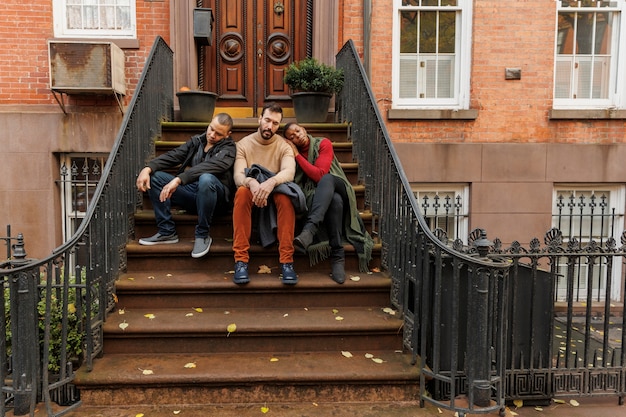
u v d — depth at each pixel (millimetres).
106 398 3100
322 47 6445
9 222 6242
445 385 3322
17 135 6211
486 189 6586
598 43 6953
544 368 3453
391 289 3805
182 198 4191
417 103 6812
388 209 3953
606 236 6934
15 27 6246
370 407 3150
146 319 3514
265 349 3475
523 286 3443
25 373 2848
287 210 3732
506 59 6594
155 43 5184
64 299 2967
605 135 6691
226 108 6695
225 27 6641
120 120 6297
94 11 6488
